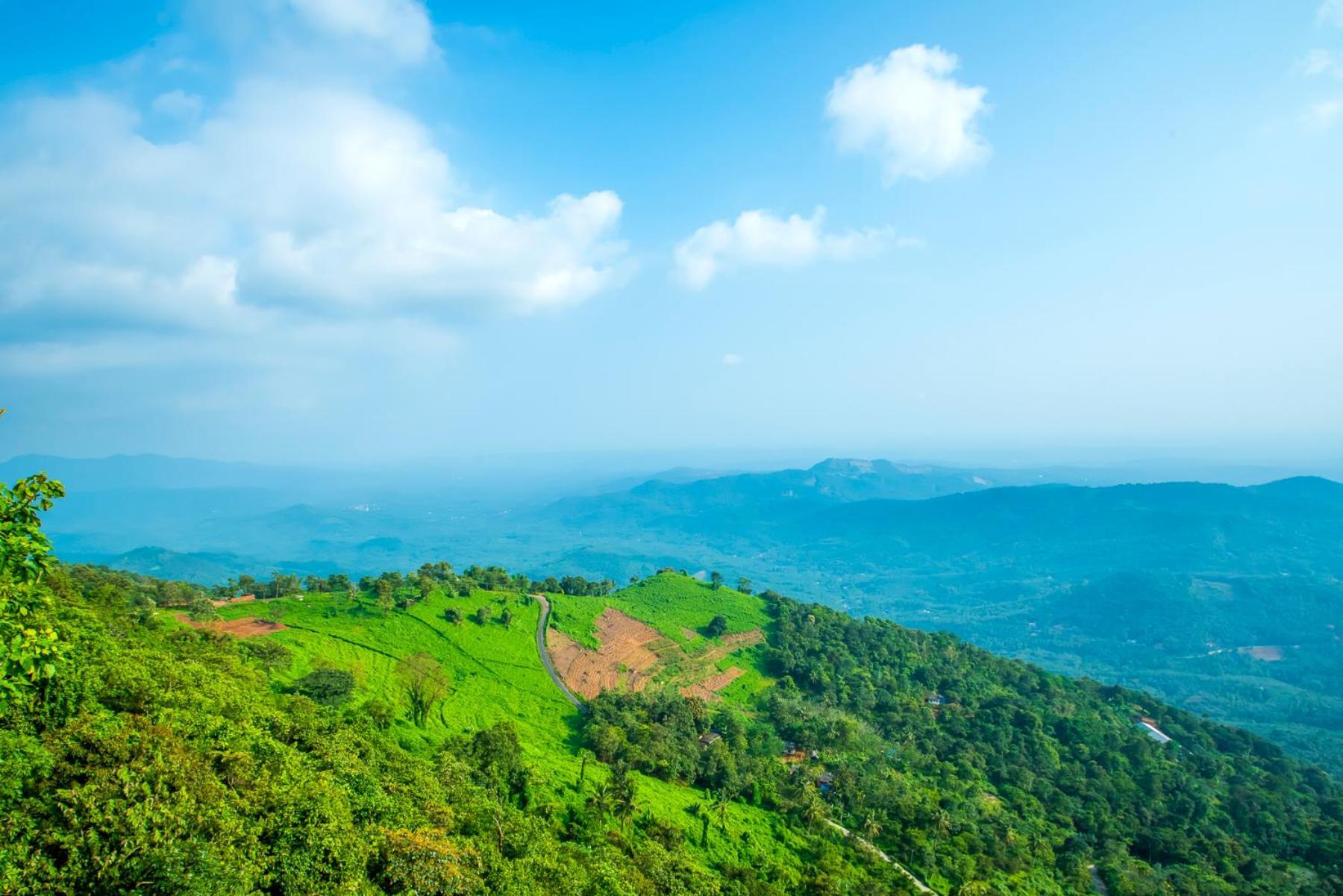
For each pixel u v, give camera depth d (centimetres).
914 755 15950
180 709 5497
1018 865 12012
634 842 8556
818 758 14938
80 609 8212
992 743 17512
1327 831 15312
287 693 9825
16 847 3366
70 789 3819
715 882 8131
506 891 5300
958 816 13125
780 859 10300
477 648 15650
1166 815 15288
